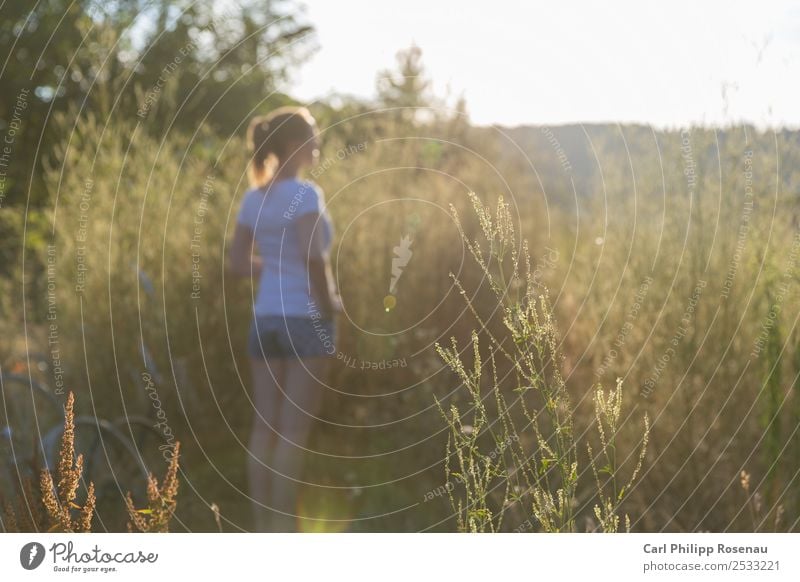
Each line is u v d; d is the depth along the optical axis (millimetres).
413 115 5086
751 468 2768
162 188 4430
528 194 4793
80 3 6469
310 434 3838
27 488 1775
